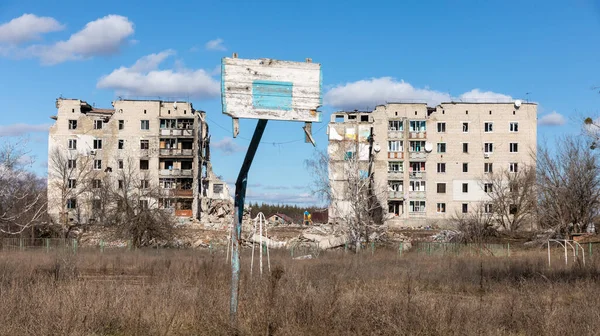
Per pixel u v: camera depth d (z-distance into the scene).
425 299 12.61
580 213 44.12
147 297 12.69
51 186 67.88
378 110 69.00
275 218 88.56
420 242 45.69
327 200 52.28
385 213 55.50
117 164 69.44
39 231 50.66
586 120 26.19
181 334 10.82
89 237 50.88
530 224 54.38
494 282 20.19
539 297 14.56
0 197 24.22
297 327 10.68
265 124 10.64
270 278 12.60
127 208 48.66
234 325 10.53
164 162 70.31
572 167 44.53
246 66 10.55
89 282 15.38
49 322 10.18
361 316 11.23
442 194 67.94
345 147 60.75
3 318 10.42
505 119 68.06
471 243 44.03
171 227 49.50
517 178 57.41
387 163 68.31
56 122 69.88
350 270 23.59
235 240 10.89
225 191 78.31
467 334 10.45
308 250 41.12
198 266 23.33
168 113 70.50
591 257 28.17
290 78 10.71
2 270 18.66
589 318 11.46
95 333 10.39
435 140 68.50
